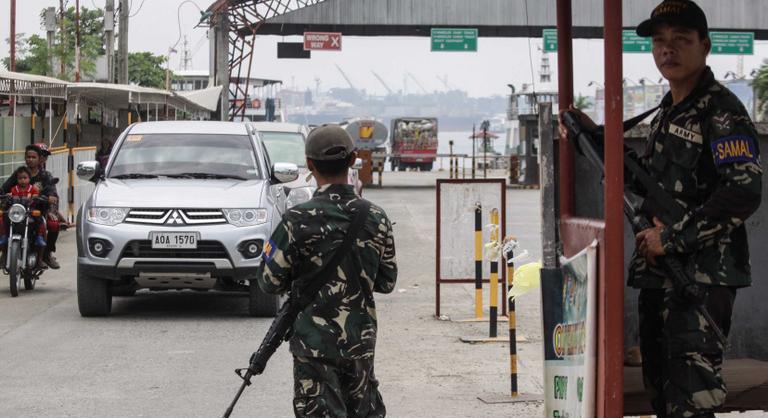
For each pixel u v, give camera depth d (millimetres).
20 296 23078
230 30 79125
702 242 7551
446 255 20375
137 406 13438
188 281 19734
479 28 80500
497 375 15227
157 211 19609
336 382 8500
